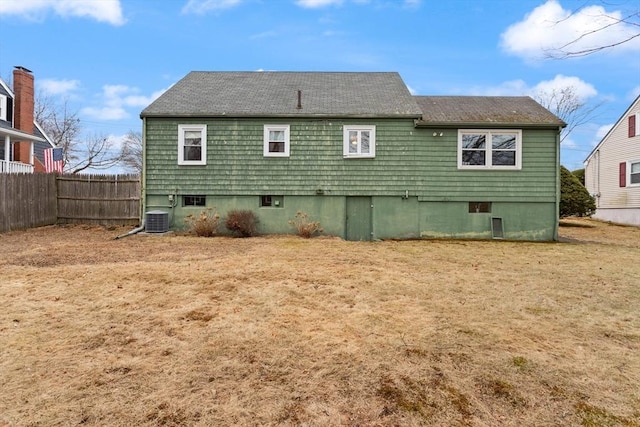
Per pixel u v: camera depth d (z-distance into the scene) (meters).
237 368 2.84
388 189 11.77
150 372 2.75
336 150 11.79
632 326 3.83
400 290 5.10
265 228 11.85
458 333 3.58
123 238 10.30
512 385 2.65
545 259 7.84
